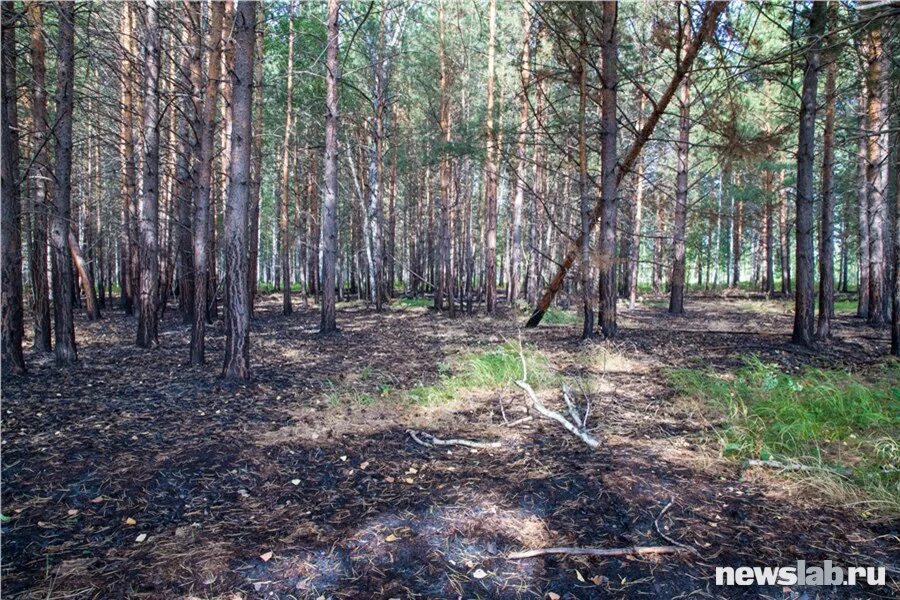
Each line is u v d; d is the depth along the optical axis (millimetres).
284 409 5367
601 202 9172
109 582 2523
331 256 11852
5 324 6648
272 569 2621
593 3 8203
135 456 3939
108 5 10391
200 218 7816
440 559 2688
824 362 7441
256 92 16328
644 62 11781
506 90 17031
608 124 8820
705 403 5219
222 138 14961
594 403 5375
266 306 20641
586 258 8984
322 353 9102
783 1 7941
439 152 14648
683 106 13164
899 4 4590
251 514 3182
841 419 4570
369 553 2738
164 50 8938
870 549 2723
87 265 14430
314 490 3484
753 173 19172
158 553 2762
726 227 29703
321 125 18672
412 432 4516
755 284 31609
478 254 32375
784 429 4055
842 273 28125
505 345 9023
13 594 2418
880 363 7246
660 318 14477
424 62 17203
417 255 27703
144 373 7039
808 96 8375
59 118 7293
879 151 12914
